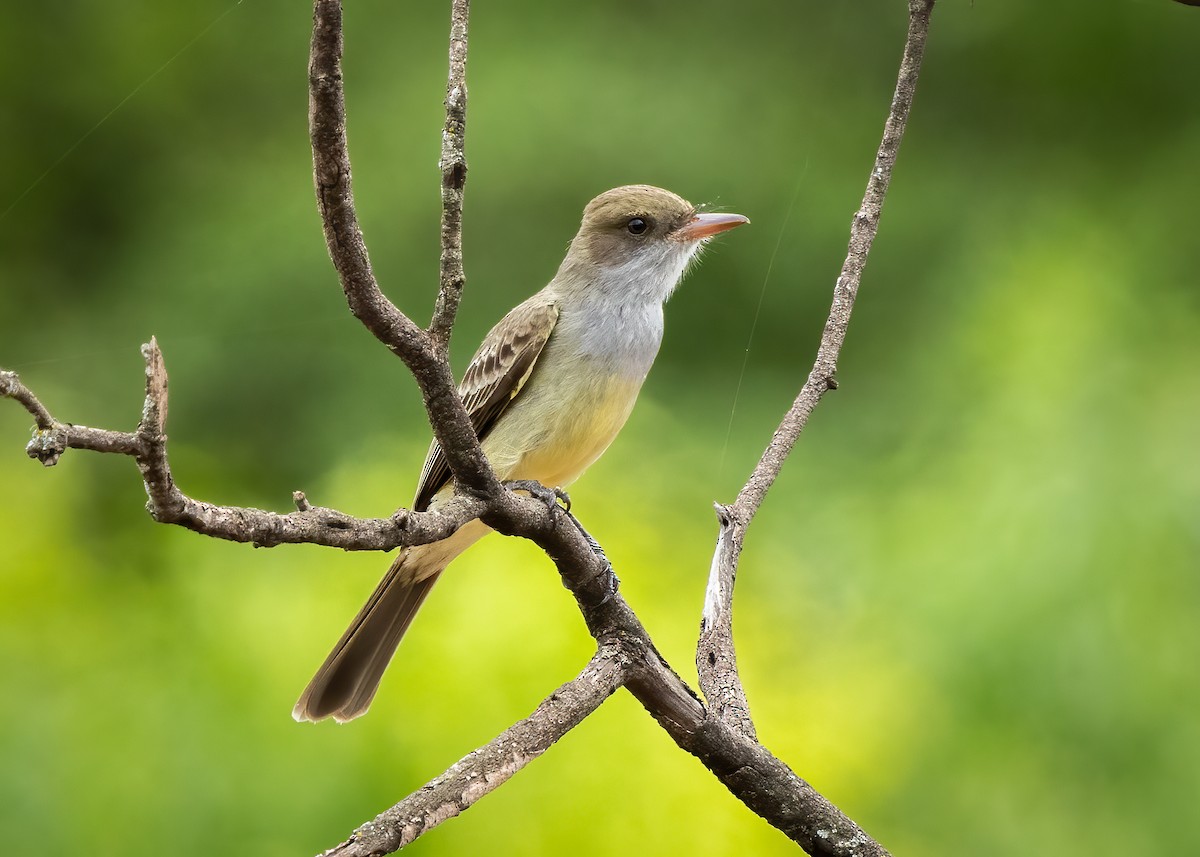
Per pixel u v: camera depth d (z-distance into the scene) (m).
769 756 5.48
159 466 3.72
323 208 4.39
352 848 4.29
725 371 15.68
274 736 9.27
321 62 4.16
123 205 17.59
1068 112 16.53
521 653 9.44
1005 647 9.80
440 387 4.88
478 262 16.06
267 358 15.53
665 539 11.02
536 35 16.81
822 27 17.06
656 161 16.36
